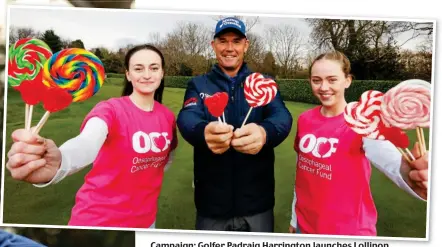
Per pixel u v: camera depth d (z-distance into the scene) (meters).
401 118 2.49
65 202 2.61
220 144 2.50
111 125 2.50
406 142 2.51
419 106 2.50
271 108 2.51
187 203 2.59
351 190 2.56
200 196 2.58
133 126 2.52
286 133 2.51
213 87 2.50
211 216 2.59
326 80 2.50
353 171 2.55
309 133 2.54
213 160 2.55
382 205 2.59
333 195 2.56
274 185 2.58
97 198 2.57
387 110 2.50
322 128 2.53
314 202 2.58
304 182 2.58
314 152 2.55
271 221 2.60
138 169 2.55
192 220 2.60
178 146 2.55
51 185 2.60
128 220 2.58
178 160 2.56
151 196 2.58
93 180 2.57
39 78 2.50
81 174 2.59
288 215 2.60
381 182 2.57
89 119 2.49
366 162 2.54
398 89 2.50
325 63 2.50
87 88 2.51
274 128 2.48
